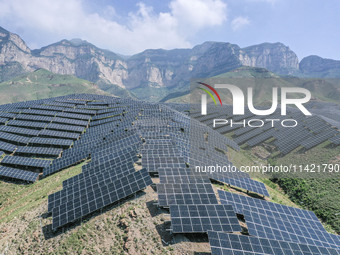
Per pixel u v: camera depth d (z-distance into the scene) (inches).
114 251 967.0
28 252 1065.5
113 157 2026.3
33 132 3513.8
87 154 2485.2
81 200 1307.8
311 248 912.3
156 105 5551.2
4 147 2992.1
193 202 1139.9
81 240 1068.5
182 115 4067.4
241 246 870.4
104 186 1374.3
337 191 1588.3
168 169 1395.2
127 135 2687.0
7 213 1649.9
